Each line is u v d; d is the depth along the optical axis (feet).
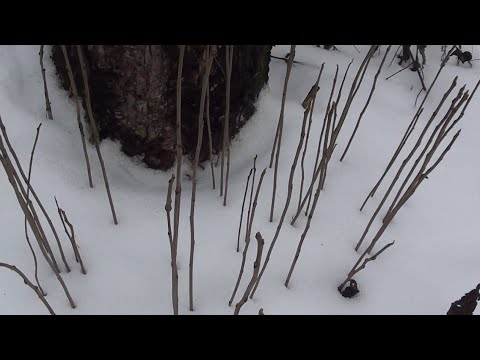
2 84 4.42
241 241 4.07
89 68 4.04
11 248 3.75
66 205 4.06
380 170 4.88
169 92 4.07
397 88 5.93
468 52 6.27
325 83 5.69
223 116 4.44
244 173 4.64
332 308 3.77
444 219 4.53
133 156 4.55
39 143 4.29
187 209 4.27
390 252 4.21
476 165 5.08
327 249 4.14
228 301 3.71
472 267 4.17
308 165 4.73
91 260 3.80
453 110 3.23
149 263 3.84
